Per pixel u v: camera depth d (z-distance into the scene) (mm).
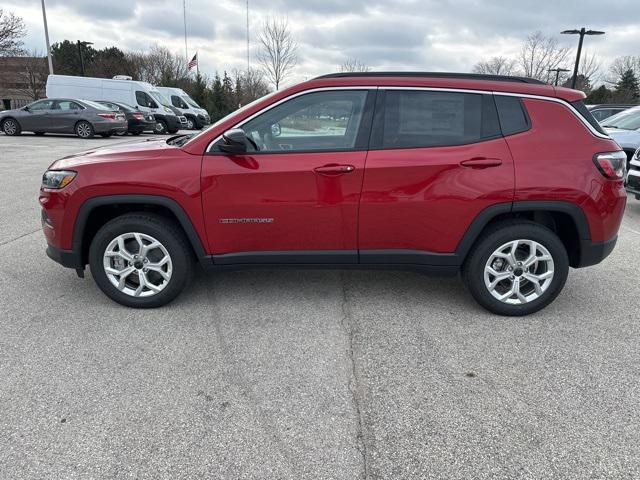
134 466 2188
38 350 3133
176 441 2346
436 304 3918
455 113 3447
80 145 15805
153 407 2592
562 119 3455
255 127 3475
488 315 3725
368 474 2158
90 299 3930
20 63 43969
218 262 3617
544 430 2445
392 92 3441
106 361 3021
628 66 48562
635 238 6047
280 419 2512
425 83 3436
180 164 3459
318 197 3430
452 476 2152
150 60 54375
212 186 3441
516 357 3125
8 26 28672
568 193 3389
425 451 2299
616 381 2873
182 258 3643
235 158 3441
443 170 3385
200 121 28500
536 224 3545
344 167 3385
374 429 2445
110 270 3701
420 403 2648
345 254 3582
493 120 3441
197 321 3576
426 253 3561
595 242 3520
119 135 21234
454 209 3424
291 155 3430
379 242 3543
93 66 52938
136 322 3545
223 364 3014
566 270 3590
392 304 3912
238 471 2168
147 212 3668
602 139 3479
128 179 3455
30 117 18562
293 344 3264
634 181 7277
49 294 4012
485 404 2646
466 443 2354
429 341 3320
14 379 2812
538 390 2775
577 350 3221
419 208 3434
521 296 3641
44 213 3668
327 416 2539
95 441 2336
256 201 3447
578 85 38969
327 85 3449
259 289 4184
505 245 3553
